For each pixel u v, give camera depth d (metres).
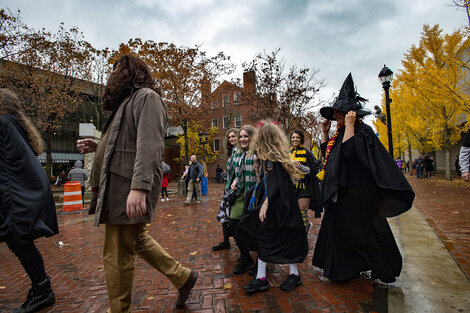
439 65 14.62
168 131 39.75
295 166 2.76
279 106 16.30
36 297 2.38
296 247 2.62
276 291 2.60
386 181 2.46
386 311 2.14
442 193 10.78
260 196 2.77
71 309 2.38
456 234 4.40
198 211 8.41
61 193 14.81
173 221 6.76
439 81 13.66
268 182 2.65
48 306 2.44
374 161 2.56
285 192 2.63
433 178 20.42
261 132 2.84
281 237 2.61
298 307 2.27
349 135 2.66
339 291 2.55
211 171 36.78
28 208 2.21
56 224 2.51
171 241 4.77
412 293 2.42
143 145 1.63
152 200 1.77
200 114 19.53
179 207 9.43
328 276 2.69
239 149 3.46
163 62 16.73
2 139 2.23
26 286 3.03
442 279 2.69
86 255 4.12
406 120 20.14
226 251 4.04
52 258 3.99
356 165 2.65
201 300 2.46
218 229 5.69
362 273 2.99
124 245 1.80
